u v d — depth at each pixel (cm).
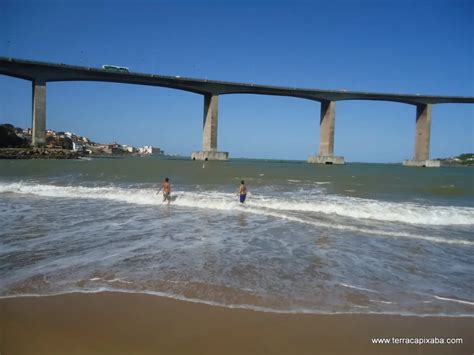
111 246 704
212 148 9712
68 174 2758
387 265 618
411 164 11275
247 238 805
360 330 369
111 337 339
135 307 408
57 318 377
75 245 706
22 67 7981
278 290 477
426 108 11044
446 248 754
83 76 8650
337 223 1010
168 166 4712
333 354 321
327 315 402
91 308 404
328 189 1986
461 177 3769
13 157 7231
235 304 425
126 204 1327
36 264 573
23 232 820
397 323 388
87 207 1234
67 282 489
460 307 438
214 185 2050
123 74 8788
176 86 9506
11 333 341
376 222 1045
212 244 741
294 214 1147
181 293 455
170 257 631
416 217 1120
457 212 1195
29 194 1549
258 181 2428
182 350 319
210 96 9762
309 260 636
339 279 534
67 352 311
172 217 1068
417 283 526
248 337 346
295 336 351
